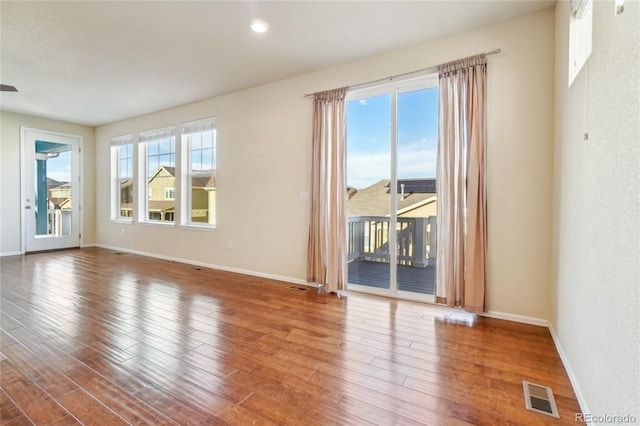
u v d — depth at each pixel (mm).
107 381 1869
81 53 3410
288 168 4141
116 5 2566
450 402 1694
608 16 1353
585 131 1672
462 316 2936
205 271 4727
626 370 1117
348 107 3793
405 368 2035
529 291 2742
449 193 2984
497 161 2832
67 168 6555
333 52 3395
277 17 2744
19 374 1933
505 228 2814
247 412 1612
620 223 1199
